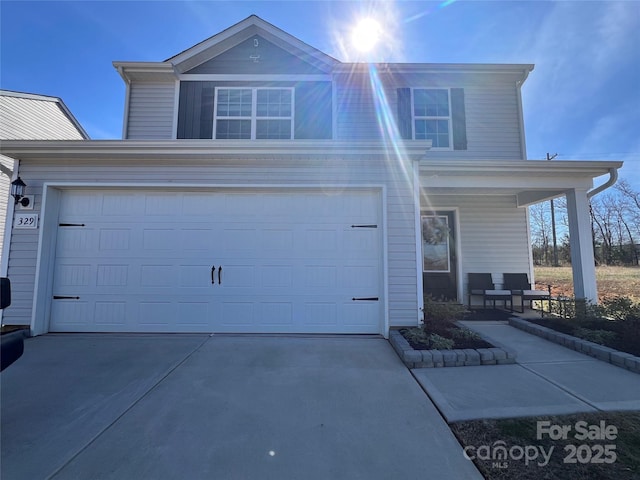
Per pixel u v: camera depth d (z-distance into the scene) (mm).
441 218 8109
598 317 5090
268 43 7562
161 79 7352
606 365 3785
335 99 7445
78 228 5266
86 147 5008
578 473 1969
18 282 5000
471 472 1981
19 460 2061
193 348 4383
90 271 5215
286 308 5207
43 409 2717
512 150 7660
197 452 2166
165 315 5180
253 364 3811
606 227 25609
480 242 8008
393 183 5242
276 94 7477
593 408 2746
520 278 7781
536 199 7195
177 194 5328
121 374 3480
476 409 2730
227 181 5242
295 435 2371
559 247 27672
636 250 21875
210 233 5293
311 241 5301
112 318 5160
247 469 2004
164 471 1980
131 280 5211
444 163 5871
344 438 2336
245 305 5211
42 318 5031
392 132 7484
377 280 5242
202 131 7223
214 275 5238
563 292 11117
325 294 5230
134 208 5305
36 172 5184
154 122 7297
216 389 3131
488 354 3820
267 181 5250
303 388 3170
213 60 7504
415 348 4078
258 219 5320
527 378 3406
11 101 9312
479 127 7711
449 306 5109
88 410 2705
